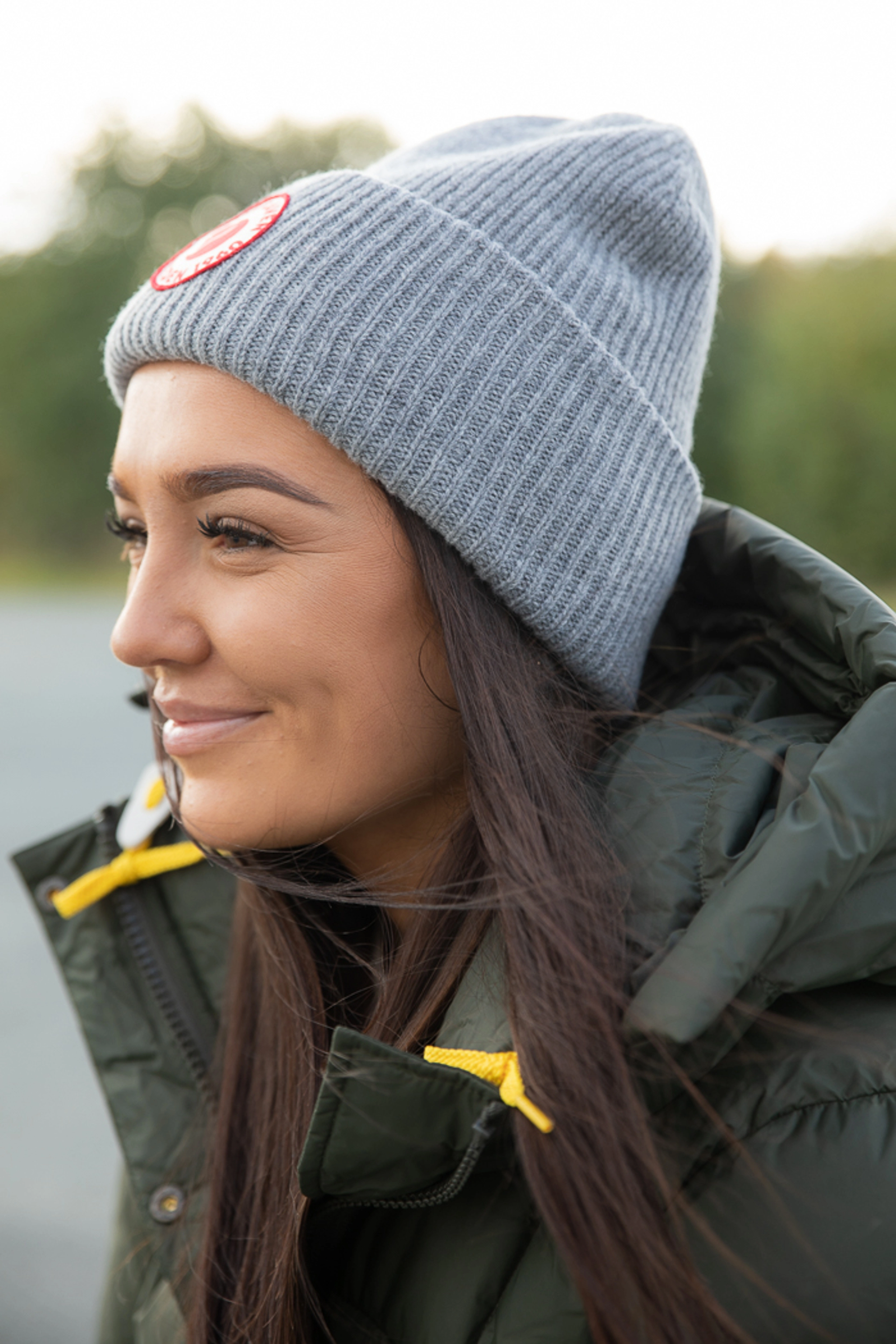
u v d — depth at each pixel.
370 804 0.95
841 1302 0.72
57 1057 2.81
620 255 1.03
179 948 1.25
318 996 1.04
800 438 21.19
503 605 0.96
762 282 23.27
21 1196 2.25
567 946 0.79
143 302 0.94
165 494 0.90
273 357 0.87
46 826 4.84
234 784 0.94
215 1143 1.08
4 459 31.08
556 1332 0.77
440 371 0.90
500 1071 0.78
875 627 0.87
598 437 0.96
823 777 0.78
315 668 0.90
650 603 1.03
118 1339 1.22
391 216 0.92
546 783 0.89
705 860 0.83
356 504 0.90
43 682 9.89
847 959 0.77
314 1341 0.91
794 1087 0.78
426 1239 0.87
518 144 1.12
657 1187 0.74
